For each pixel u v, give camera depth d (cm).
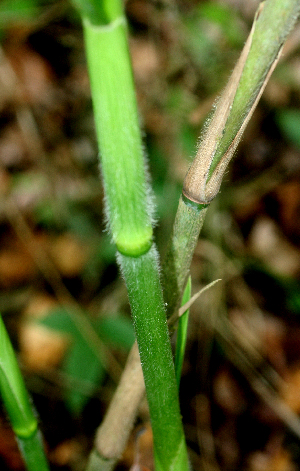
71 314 29
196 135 35
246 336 36
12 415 14
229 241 40
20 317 37
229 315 37
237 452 33
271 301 38
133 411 14
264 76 10
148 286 11
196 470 31
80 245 40
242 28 39
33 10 32
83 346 28
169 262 12
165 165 36
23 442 15
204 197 11
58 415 31
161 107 39
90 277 38
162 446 13
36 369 33
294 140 36
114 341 29
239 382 35
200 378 34
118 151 10
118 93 9
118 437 14
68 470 29
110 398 31
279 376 35
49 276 38
